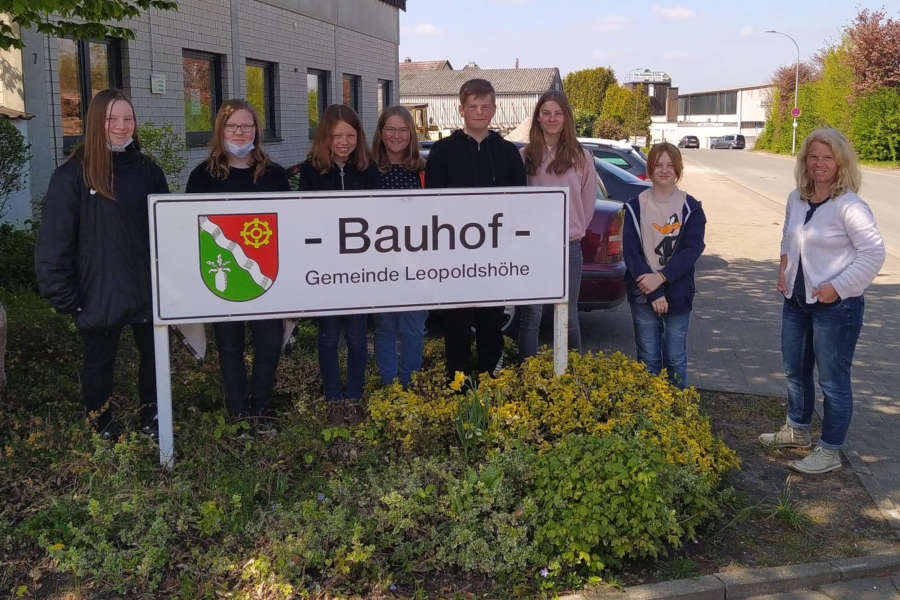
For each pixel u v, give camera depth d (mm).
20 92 9453
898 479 4875
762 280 11195
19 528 3834
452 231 4777
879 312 9188
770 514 4383
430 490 4031
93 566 3631
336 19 18562
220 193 4457
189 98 13188
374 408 4766
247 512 4004
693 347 7750
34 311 6816
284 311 4633
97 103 4332
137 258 4527
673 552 4016
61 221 4348
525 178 5293
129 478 4168
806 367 5129
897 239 15586
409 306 4793
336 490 4074
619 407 4703
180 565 3674
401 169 5254
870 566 3898
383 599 3553
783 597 3756
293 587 3533
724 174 37750
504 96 64812
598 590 3680
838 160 4699
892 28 44031
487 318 5363
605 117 64312
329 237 4617
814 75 70938
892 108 43469
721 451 4672
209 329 6602
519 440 4371
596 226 7277
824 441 4906
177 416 5016
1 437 4656
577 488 3887
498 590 3664
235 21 14008
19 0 5348
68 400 5227
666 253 5160
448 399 4867
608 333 8266
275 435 4719
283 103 16141
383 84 22719
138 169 4523
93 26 6820
